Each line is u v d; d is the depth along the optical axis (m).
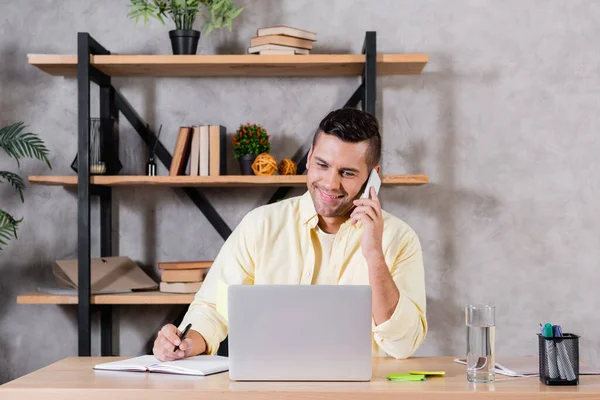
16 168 3.36
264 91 3.37
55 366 1.87
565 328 3.34
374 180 1.96
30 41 3.37
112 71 3.22
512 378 1.70
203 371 1.71
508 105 3.37
